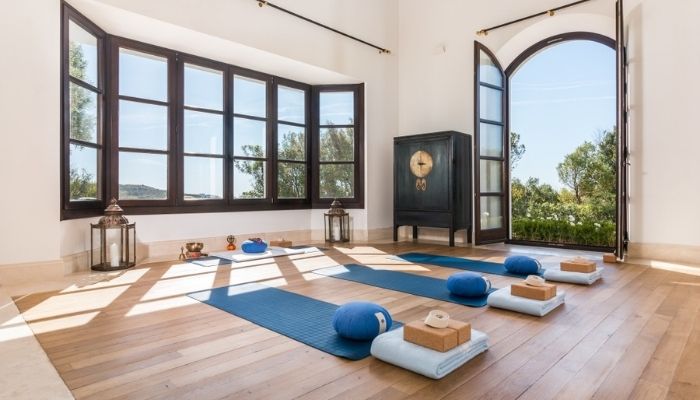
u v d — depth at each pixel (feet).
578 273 10.77
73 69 12.53
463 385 4.99
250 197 17.88
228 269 12.68
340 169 20.11
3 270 10.41
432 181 18.17
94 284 10.57
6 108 10.43
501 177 19.48
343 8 18.94
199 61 16.25
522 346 6.27
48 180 11.12
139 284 10.59
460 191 18.12
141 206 14.67
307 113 19.83
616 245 13.96
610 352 6.02
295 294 9.61
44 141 11.05
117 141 14.21
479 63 17.69
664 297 9.22
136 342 6.50
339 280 11.15
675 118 13.38
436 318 5.79
